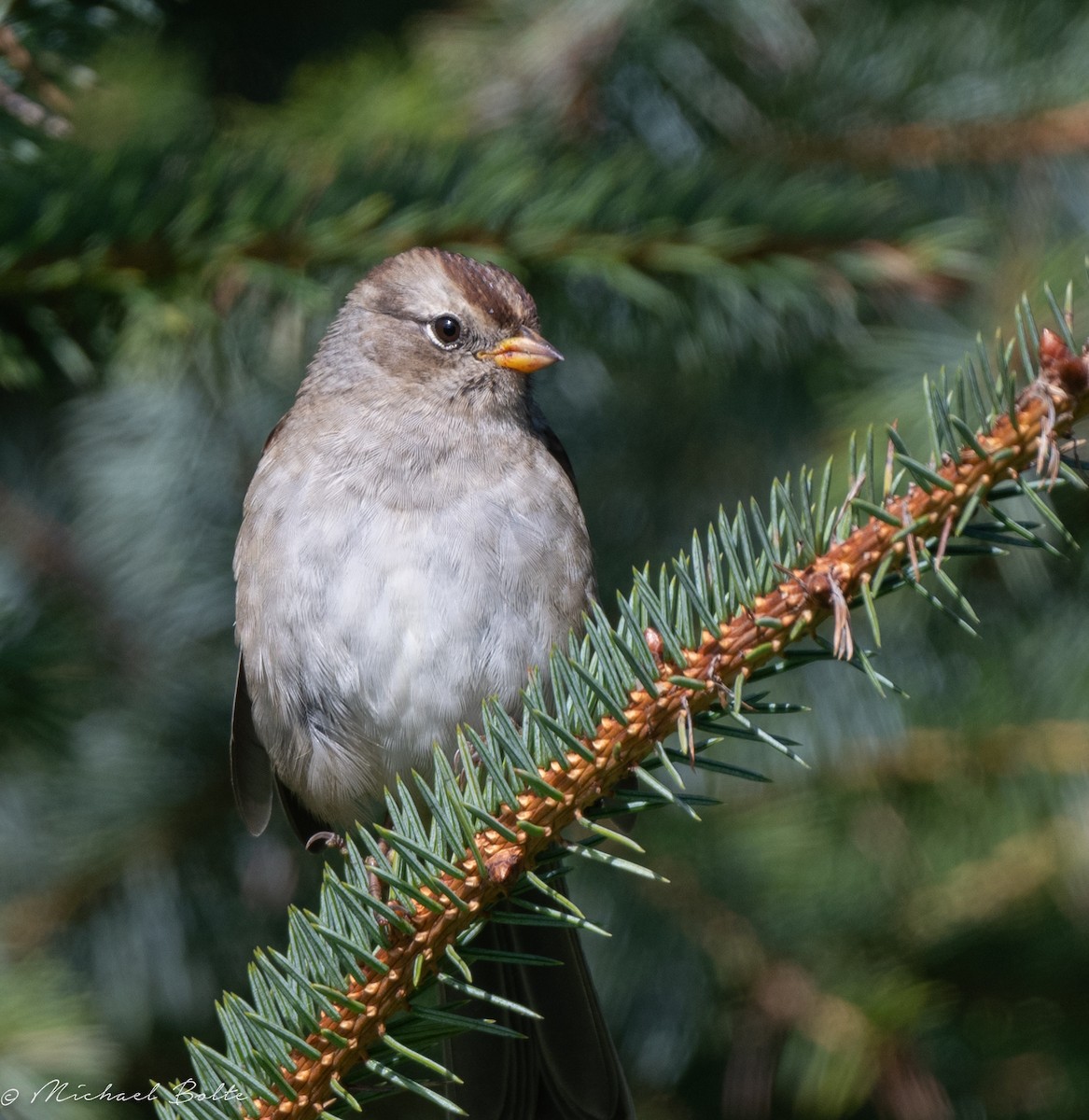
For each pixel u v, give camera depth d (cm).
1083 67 933
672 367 1012
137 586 1071
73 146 760
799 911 947
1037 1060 948
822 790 944
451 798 502
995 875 934
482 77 977
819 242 839
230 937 984
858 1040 907
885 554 504
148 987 970
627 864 501
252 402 1059
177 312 745
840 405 925
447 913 503
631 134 985
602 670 517
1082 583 967
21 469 1116
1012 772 919
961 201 955
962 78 941
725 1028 951
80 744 955
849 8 977
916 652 960
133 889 972
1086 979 954
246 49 1121
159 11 770
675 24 962
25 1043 718
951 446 497
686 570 515
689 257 822
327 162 807
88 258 736
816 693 946
